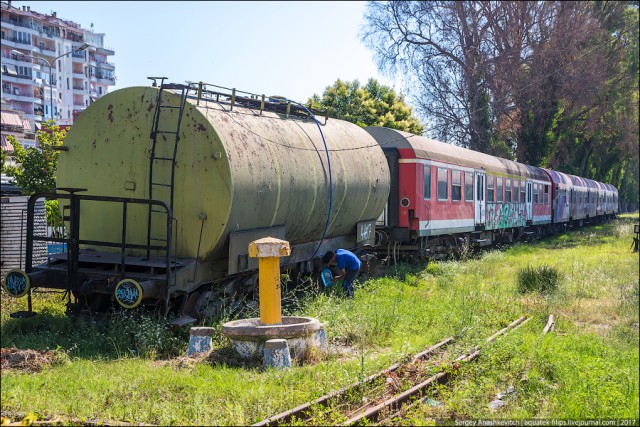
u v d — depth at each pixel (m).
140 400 6.50
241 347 8.49
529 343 9.41
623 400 7.21
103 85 103.06
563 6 43.03
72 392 6.64
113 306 10.09
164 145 10.21
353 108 34.06
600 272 18.41
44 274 9.89
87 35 100.94
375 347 9.79
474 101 41.91
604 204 53.72
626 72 50.03
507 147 44.88
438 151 20.16
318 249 13.67
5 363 7.68
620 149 59.03
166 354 8.90
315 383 7.26
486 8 42.50
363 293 13.56
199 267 10.12
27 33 84.19
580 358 8.93
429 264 18.89
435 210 19.62
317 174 12.52
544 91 43.75
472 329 10.03
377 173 15.47
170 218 9.36
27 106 84.06
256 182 10.50
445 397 7.14
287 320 9.34
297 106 13.15
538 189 33.38
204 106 10.30
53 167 16.64
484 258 21.69
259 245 8.82
